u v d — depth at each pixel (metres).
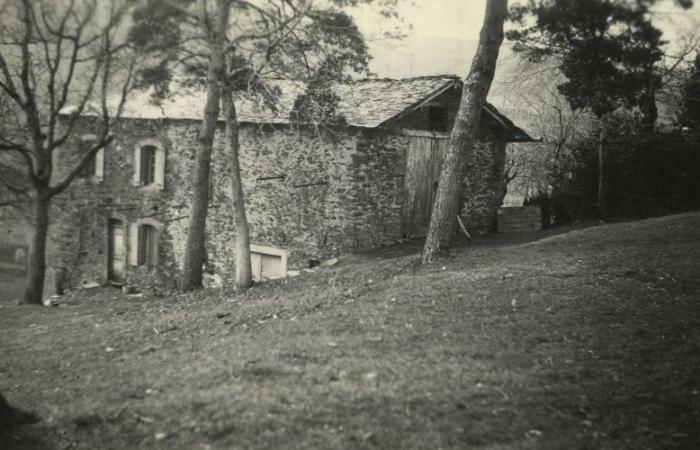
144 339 10.00
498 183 19.67
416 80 17.83
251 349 8.03
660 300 8.83
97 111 15.52
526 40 19.94
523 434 5.33
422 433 5.37
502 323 8.26
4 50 14.35
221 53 12.84
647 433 5.32
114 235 21.06
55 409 6.81
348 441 5.29
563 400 5.92
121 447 5.72
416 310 9.12
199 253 14.63
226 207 18.39
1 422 6.32
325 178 16.28
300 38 13.66
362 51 13.96
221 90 13.02
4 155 17.20
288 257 17.06
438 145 18.22
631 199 17.67
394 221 17.11
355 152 15.77
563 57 19.75
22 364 9.20
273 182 17.36
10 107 16.34
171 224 19.47
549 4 19.08
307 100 14.33
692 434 5.30
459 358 7.03
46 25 13.57
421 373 6.61
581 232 14.80
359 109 16.42
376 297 10.24
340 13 13.59
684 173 17.38
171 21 13.32
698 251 11.25
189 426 5.86
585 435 5.29
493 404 5.86
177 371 7.58
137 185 20.03
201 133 14.19
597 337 7.55
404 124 17.16
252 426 5.67
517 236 17.77
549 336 7.67
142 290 17.17
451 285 10.38
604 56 18.48
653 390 6.08
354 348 7.62
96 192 21.05
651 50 18.41
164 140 19.41
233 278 18.25
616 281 9.89
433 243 13.20
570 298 9.12
